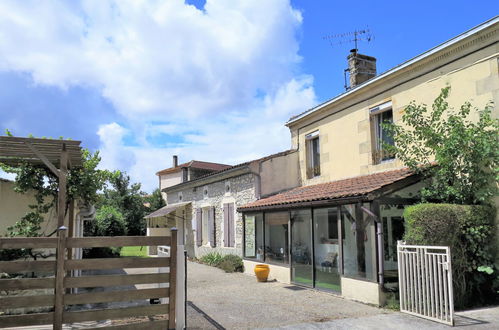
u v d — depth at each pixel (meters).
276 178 13.62
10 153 6.94
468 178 7.21
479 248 6.91
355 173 10.82
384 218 7.46
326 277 8.95
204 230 18.12
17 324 4.43
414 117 8.20
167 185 33.38
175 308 5.11
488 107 7.23
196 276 12.15
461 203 7.27
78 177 8.36
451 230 6.62
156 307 4.99
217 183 16.77
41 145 6.44
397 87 9.61
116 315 4.80
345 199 7.89
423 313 6.19
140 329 4.87
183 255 5.47
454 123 7.41
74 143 6.40
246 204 13.39
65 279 4.62
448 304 5.77
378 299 7.16
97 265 4.78
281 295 8.65
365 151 10.48
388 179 8.05
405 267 6.67
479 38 7.70
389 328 5.62
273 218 11.56
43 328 5.54
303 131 13.52
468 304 6.80
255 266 11.72
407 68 9.25
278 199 11.56
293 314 6.70
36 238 4.56
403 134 8.47
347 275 8.16
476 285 6.97
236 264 13.39
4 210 8.32
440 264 5.90
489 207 7.09
